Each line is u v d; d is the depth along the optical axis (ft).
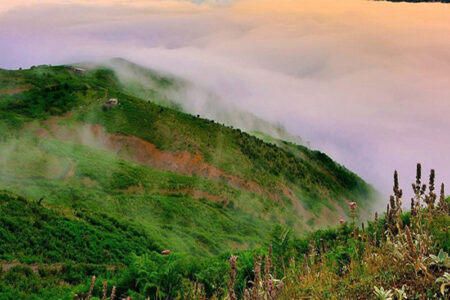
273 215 520.01
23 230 147.74
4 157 426.92
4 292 78.48
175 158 641.40
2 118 597.52
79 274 106.01
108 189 435.94
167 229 320.70
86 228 180.45
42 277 97.91
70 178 430.20
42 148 475.31
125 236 212.02
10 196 183.52
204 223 396.37
